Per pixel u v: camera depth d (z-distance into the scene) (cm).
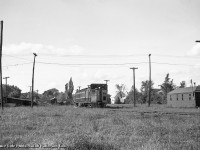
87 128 1745
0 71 3406
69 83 11731
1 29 3362
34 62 5028
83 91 5772
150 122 2022
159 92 10325
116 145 1171
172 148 1136
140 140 1316
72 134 1340
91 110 3622
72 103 9312
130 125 1870
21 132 1600
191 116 2600
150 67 5453
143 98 9269
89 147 1117
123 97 11856
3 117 2517
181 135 1488
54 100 10181
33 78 5025
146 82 9281
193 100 5803
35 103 7838
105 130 1662
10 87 10438
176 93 6575
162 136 1451
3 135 1467
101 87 5050
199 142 1280
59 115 2902
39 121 2188
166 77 9144
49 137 1330
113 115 2773
